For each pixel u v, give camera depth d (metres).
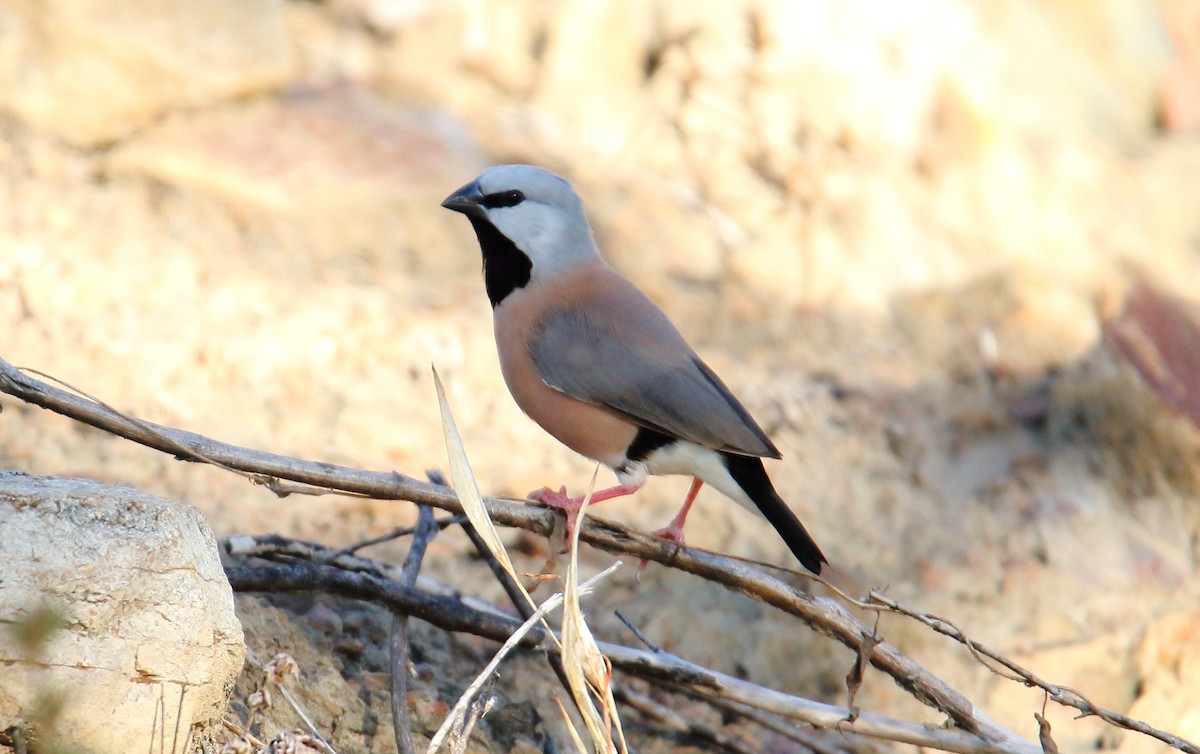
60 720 5.25
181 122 12.91
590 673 6.12
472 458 10.71
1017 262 14.77
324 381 10.89
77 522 5.52
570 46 15.38
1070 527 11.76
